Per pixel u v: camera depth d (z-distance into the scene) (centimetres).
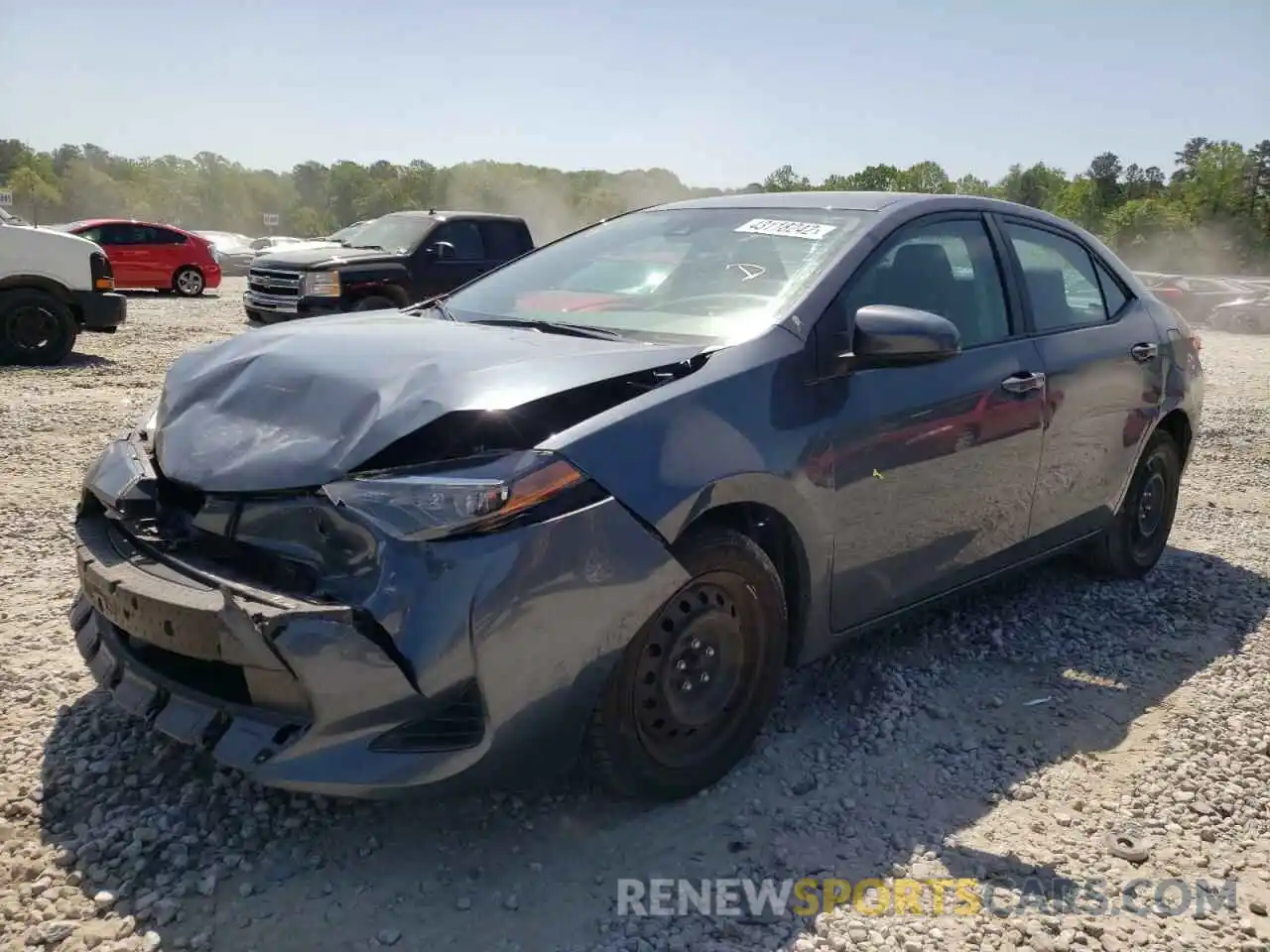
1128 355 479
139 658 301
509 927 262
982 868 296
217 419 304
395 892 273
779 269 370
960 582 410
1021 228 453
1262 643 466
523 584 261
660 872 286
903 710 384
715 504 299
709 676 314
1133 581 535
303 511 270
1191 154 11156
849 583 356
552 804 313
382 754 259
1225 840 316
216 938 253
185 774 317
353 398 287
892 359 343
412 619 255
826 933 265
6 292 1062
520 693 265
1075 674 425
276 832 294
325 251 1345
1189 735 378
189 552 292
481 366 298
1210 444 910
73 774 314
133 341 1331
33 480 623
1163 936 272
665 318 363
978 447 392
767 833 306
